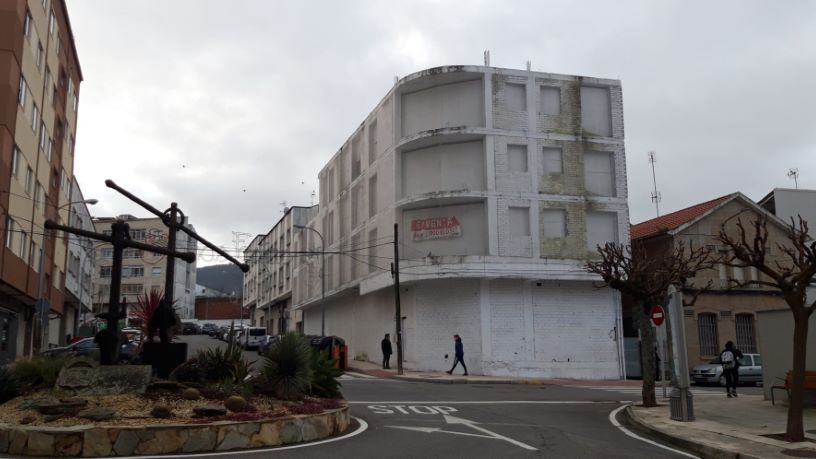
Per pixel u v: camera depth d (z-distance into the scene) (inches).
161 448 387.5
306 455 393.4
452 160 1350.9
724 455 424.8
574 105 1385.3
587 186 1373.0
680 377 574.2
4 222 1080.2
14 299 1374.3
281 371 531.2
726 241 505.0
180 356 548.4
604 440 488.1
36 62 1295.5
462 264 1264.8
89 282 2728.8
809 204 1523.1
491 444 450.3
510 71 1362.0
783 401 687.1
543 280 1305.4
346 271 1815.9
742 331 1373.0
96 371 471.2
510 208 1320.1
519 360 1274.6
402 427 529.0
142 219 3622.0
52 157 1515.7
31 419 403.2
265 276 3408.0
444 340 1302.9
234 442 409.1
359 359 1674.5
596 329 1327.5
